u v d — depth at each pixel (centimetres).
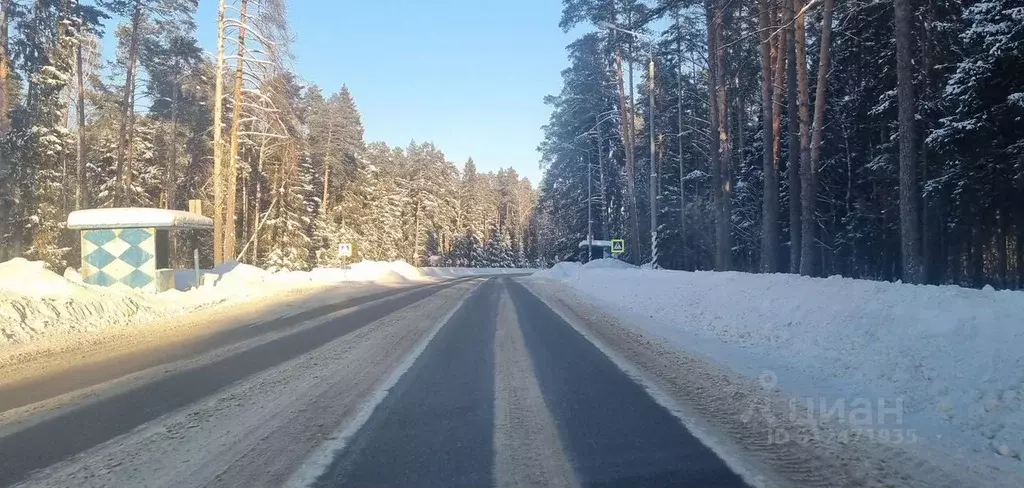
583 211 6222
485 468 570
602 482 535
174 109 4084
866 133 3216
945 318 951
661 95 4950
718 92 3241
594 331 1470
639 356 1126
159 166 5041
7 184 2892
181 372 1020
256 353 1200
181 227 2308
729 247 3291
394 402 808
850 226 3531
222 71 3102
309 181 6156
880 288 1224
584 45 4606
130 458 603
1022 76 2041
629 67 4403
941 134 2211
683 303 1827
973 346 843
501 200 12194
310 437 664
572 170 5953
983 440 626
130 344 1338
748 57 3416
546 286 3428
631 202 4581
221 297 2467
